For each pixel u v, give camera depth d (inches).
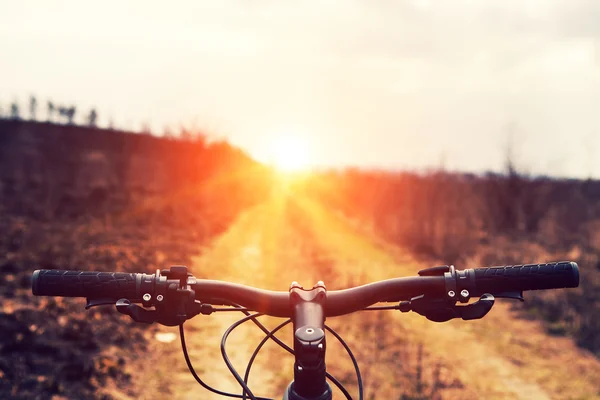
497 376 340.5
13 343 312.8
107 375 297.7
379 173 2110.0
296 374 57.6
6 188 1305.4
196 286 67.9
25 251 589.0
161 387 295.7
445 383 318.3
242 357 347.6
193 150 2166.6
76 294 64.9
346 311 67.2
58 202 1139.3
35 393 263.0
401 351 365.4
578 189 1197.1
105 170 2073.1
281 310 67.8
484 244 863.1
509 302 522.0
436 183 1423.5
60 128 2721.5
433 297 67.2
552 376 344.5
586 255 722.8
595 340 404.2
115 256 612.4
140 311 63.4
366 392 294.7
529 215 1075.9
